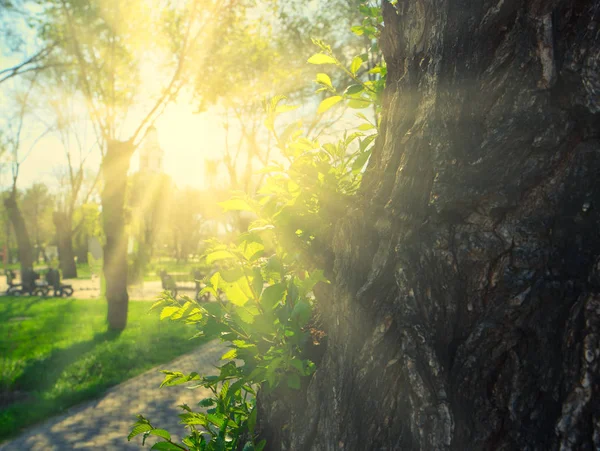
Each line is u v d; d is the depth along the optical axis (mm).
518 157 1282
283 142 1788
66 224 48750
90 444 6645
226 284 1538
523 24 1319
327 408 1398
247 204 1678
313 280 1514
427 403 1222
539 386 1174
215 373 10508
